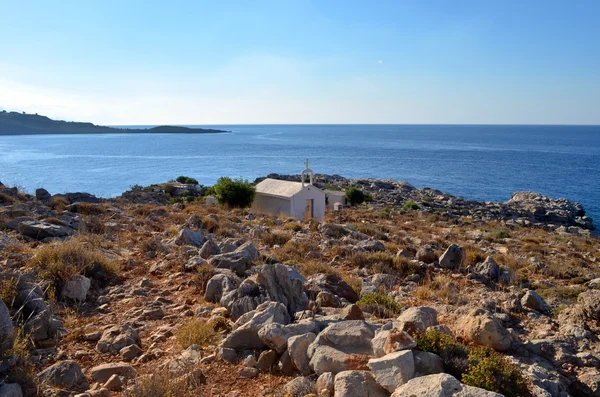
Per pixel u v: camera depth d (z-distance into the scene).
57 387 5.90
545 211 73.25
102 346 7.38
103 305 9.57
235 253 13.30
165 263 13.03
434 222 44.94
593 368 7.54
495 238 33.09
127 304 9.79
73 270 10.21
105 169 155.88
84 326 8.36
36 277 9.67
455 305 11.98
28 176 128.00
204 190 69.44
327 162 199.75
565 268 19.75
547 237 39.41
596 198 104.25
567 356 7.86
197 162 192.75
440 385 4.77
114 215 21.73
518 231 44.28
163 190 65.56
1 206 20.39
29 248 12.57
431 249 19.12
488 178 143.75
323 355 6.29
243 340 7.39
